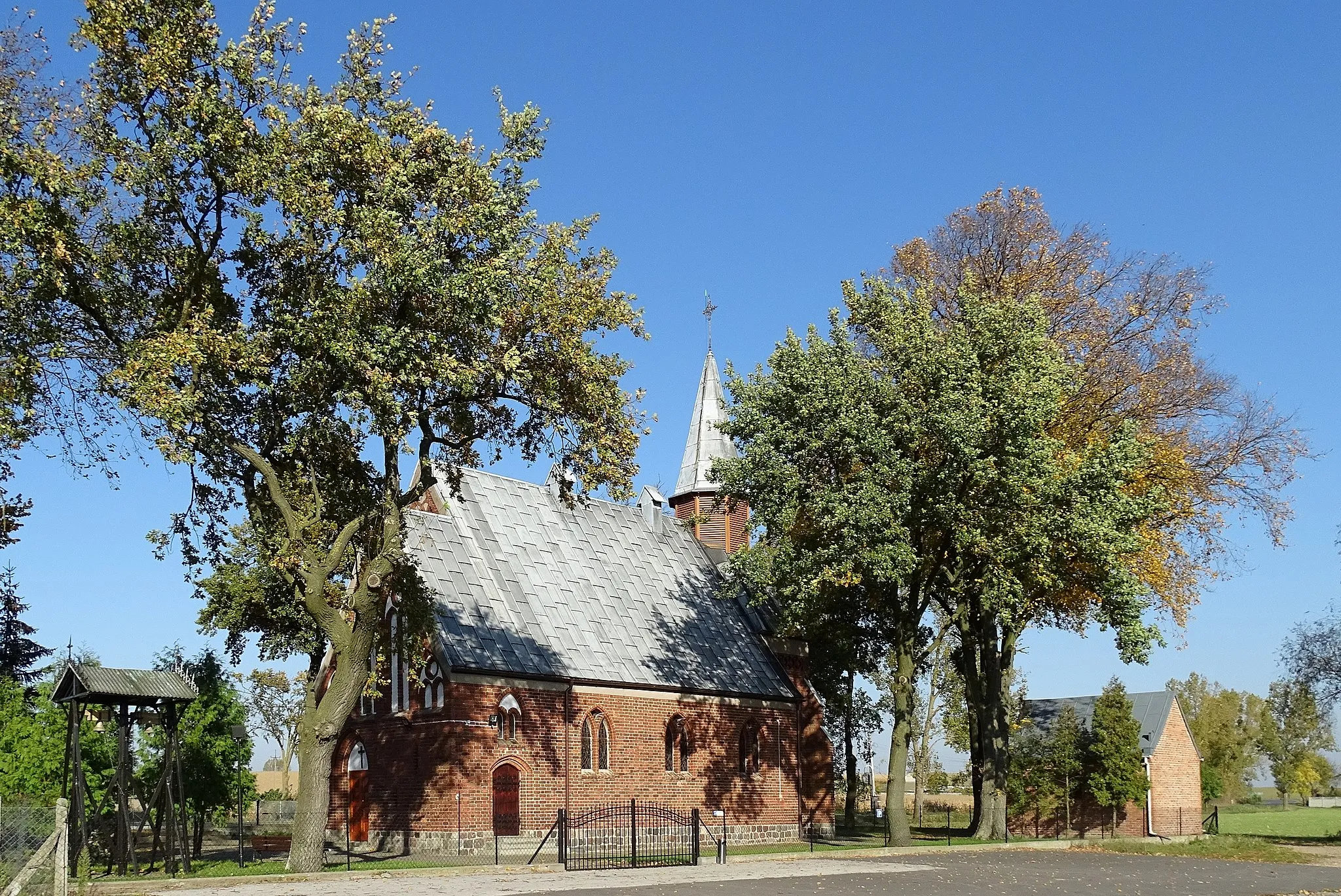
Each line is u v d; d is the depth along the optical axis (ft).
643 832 135.85
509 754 124.06
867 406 113.70
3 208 73.97
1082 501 111.86
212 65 79.82
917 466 111.24
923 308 121.19
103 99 78.64
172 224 84.12
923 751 214.07
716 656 156.15
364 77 85.35
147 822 109.60
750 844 148.36
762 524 119.75
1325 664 179.11
